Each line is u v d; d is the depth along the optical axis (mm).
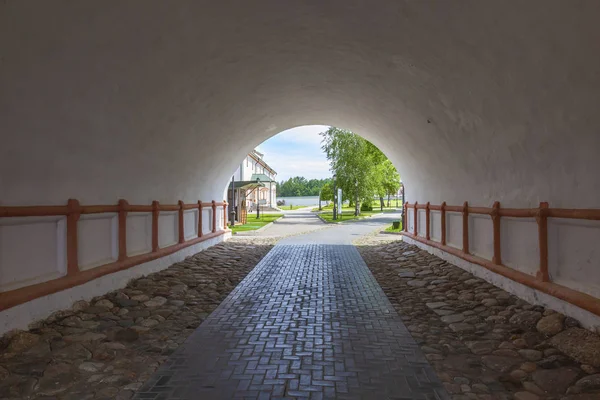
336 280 8570
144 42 5320
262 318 5770
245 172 42594
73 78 4746
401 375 3854
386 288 7785
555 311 5168
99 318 5469
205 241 12797
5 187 4441
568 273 5070
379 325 5441
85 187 6039
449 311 6004
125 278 7215
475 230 8211
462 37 5215
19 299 4555
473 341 4734
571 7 3543
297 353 4406
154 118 7180
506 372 3924
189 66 6676
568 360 4051
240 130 11867
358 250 13539
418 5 5137
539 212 5461
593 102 4020
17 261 4734
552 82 4402
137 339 4863
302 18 6199
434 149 9492
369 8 5711
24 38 3822
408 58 6680
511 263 6590
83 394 3479
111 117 5941
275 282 8344
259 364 4113
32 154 4695
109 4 4355
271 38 6848
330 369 3984
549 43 4066
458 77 6152
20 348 4258
